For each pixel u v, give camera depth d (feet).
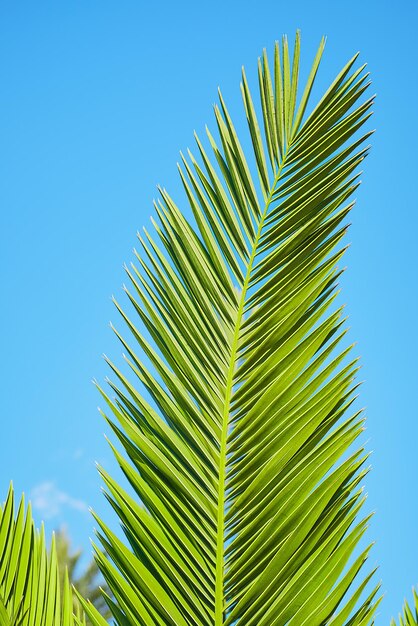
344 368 8.86
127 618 8.65
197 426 9.02
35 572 8.80
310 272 9.13
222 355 9.18
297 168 9.50
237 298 9.30
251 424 8.83
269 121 9.64
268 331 9.11
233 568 8.59
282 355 8.99
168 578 8.70
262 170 9.57
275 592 8.48
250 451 8.80
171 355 9.19
